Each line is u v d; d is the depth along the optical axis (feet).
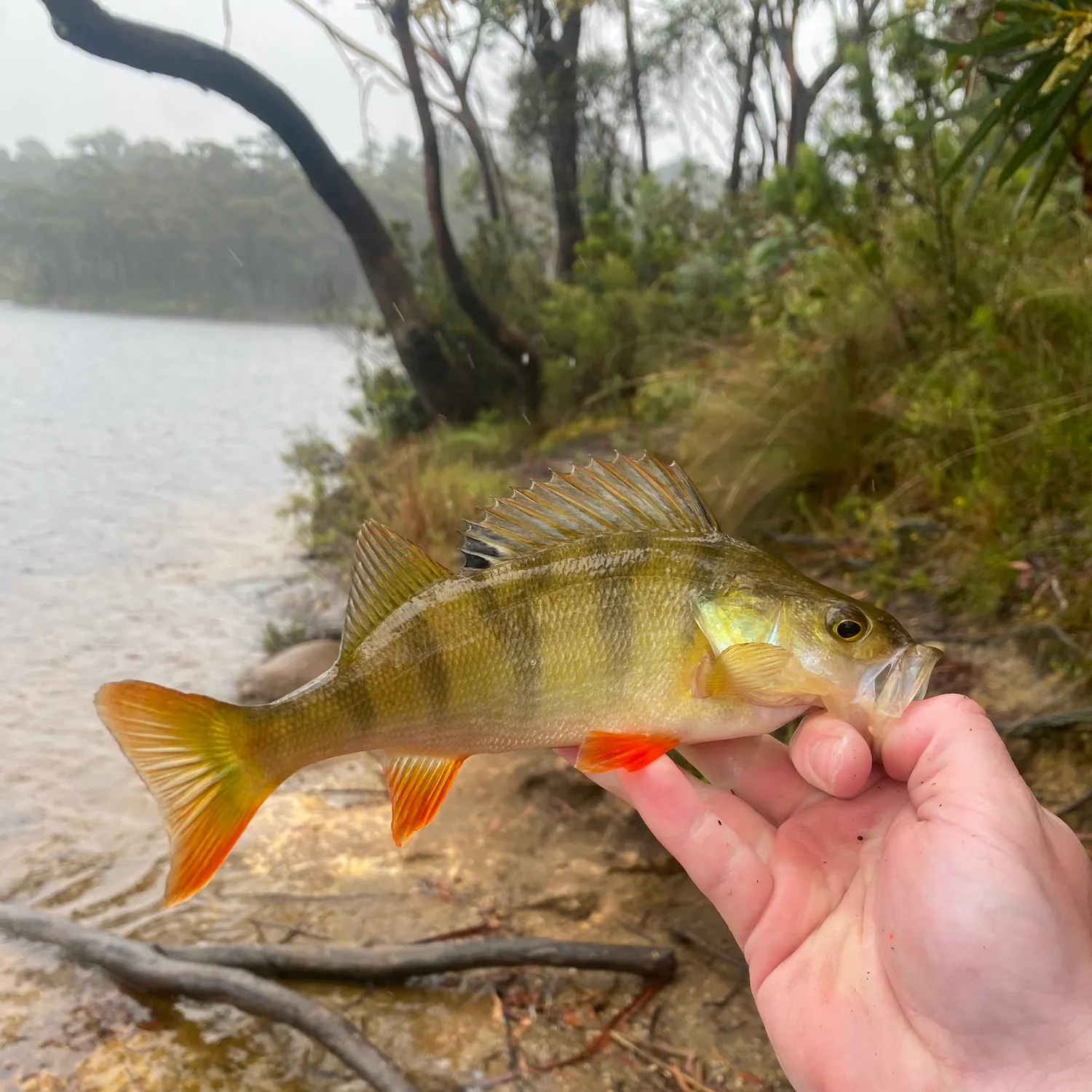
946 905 0.69
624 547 0.90
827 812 0.89
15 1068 1.25
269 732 0.86
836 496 2.69
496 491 3.46
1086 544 2.01
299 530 3.84
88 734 2.22
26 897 1.60
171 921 1.53
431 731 0.88
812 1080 0.76
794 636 0.86
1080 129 1.70
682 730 0.88
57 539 3.91
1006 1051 0.67
